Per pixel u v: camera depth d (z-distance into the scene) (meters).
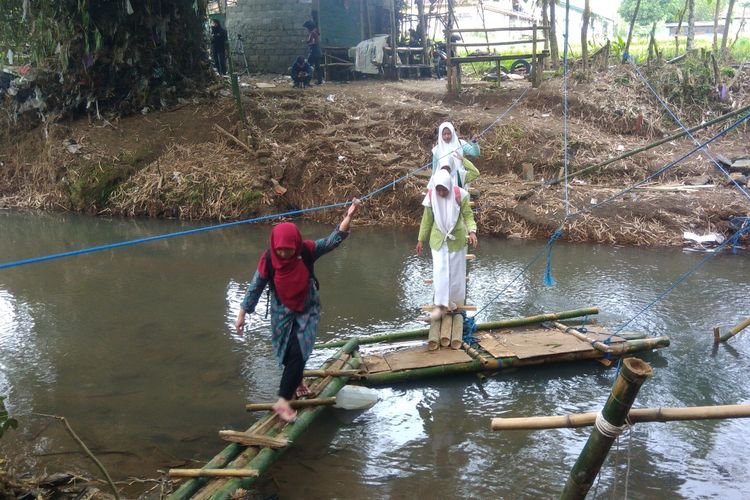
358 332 6.86
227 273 8.98
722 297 7.63
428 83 17.14
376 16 20.44
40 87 14.68
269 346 6.59
